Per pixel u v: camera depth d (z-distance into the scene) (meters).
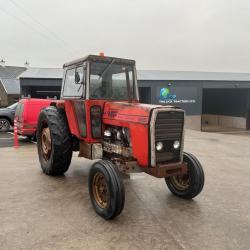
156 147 4.26
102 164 4.22
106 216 4.12
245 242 3.62
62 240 3.61
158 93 23.30
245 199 5.10
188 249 3.44
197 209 4.60
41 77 21.12
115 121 4.82
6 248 3.41
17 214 4.33
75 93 5.54
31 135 10.82
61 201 4.85
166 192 5.36
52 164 5.94
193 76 26.72
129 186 5.68
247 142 13.32
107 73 5.32
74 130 5.61
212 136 15.86
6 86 33.53
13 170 6.71
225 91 30.83
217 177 6.52
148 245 3.52
